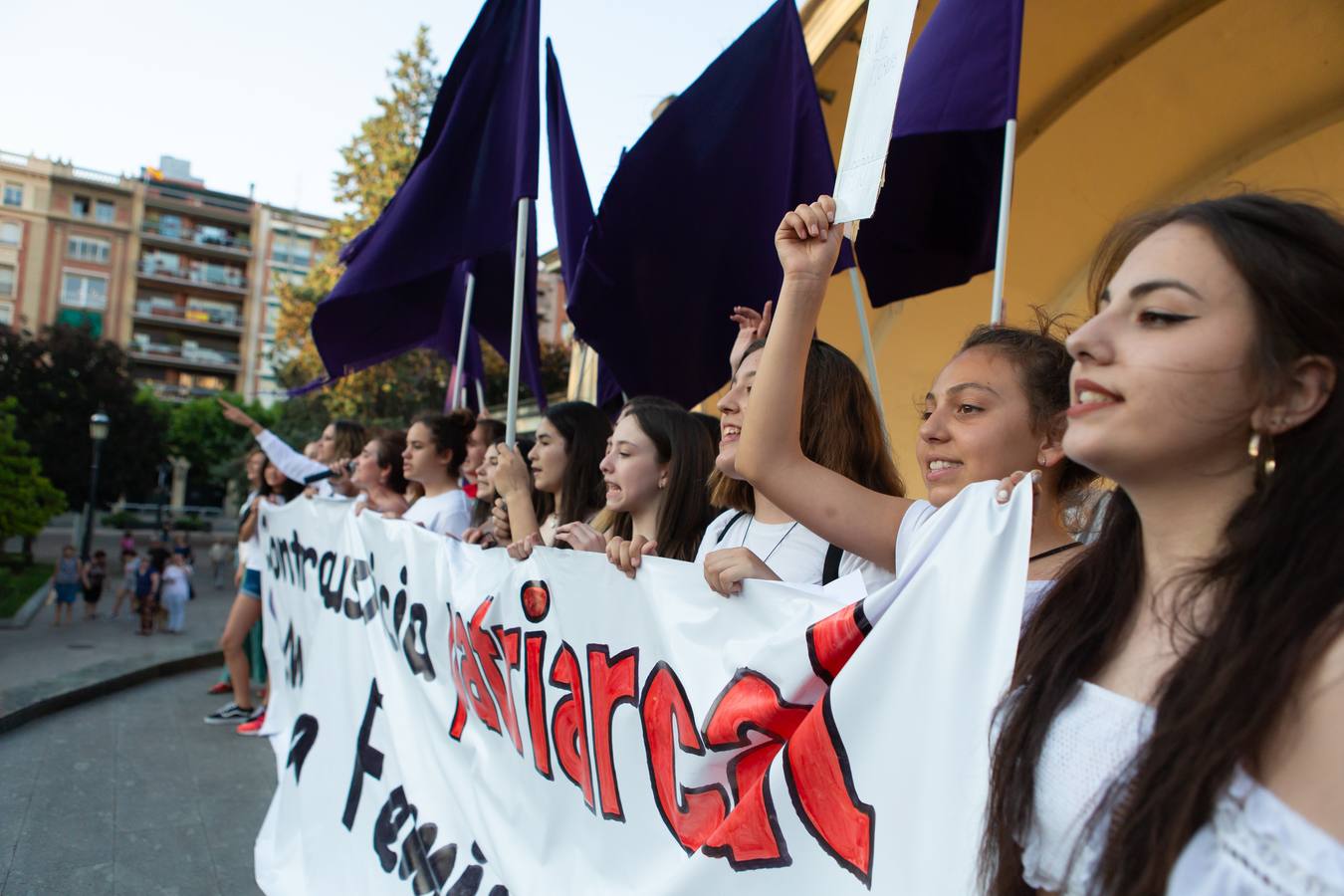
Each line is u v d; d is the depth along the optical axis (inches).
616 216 119.3
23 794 177.6
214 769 198.5
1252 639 33.6
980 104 105.0
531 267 165.6
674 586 73.1
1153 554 41.1
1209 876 32.7
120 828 161.5
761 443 62.9
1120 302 39.5
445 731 113.9
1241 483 38.3
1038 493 62.6
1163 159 205.8
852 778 51.9
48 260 2298.2
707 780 67.2
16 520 778.2
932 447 66.2
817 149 112.2
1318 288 35.1
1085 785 38.5
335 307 180.1
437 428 174.6
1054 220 221.9
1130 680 39.9
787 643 60.7
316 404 764.0
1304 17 166.4
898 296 125.5
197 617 605.9
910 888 48.1
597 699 81.4
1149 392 37.5
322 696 149.9
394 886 112.8
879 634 51.9
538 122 128.2
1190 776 33.3
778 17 118.6
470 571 111.8
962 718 46.9
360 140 628.7
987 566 47.8
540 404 165.2
